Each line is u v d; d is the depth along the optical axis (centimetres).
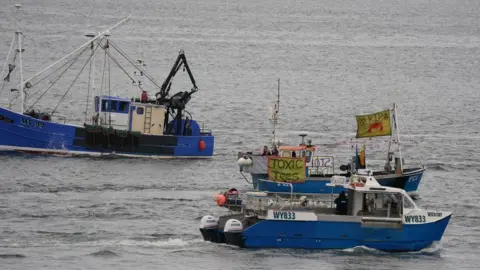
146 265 14575
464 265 15012
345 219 15312
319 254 15175
